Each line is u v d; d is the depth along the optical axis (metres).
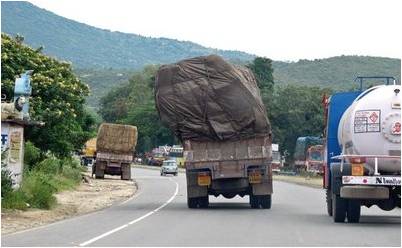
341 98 21.28
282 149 96.19
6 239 15.51
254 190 25.78
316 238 15.55
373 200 18.97
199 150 25.52
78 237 15.91
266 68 102.69
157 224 19.47
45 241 15.03
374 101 18.47
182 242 14.74
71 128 41.59
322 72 179.38
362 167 18.16
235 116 25.36
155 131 126.44
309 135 94.94
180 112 25.52
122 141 57.50
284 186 51.91
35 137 39.09
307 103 96.81
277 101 97.88
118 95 152.00
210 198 35.47
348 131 19.02
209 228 18.16
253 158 25.44
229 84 25.62
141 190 44.16
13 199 23.45
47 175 38.16
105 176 63.66
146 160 124.69
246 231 17.28
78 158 75.88
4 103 26.86
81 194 37.38
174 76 25.89
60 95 39.31
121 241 14.98
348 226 18.70
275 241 14.92
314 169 70.50
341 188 18.17
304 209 26.31
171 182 57.22
